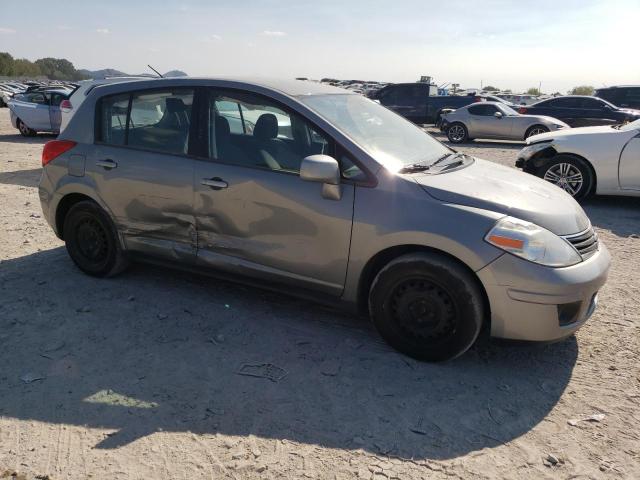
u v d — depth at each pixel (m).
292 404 3.01
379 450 2.66
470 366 3.45
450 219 3.22
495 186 3.56
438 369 3.40
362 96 4.51
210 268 4.08
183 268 4.24
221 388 3.15
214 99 3.99
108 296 4.35
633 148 7.41
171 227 4.14
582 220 3.56
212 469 2.51
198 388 3.14
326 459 2.59
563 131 8.44
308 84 4.27
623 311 4.29
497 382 3.28
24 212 6.95
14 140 15.93
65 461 2.54
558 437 2.80
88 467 2.51
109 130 4.41
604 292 4.67
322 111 3.77
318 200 3.53
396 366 3.42
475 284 3.22
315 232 3.57
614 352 3.65
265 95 3.82
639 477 2.53
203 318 4.02
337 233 3.50
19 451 2.60
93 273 4.67
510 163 13.02
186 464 2.54
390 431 2.81
